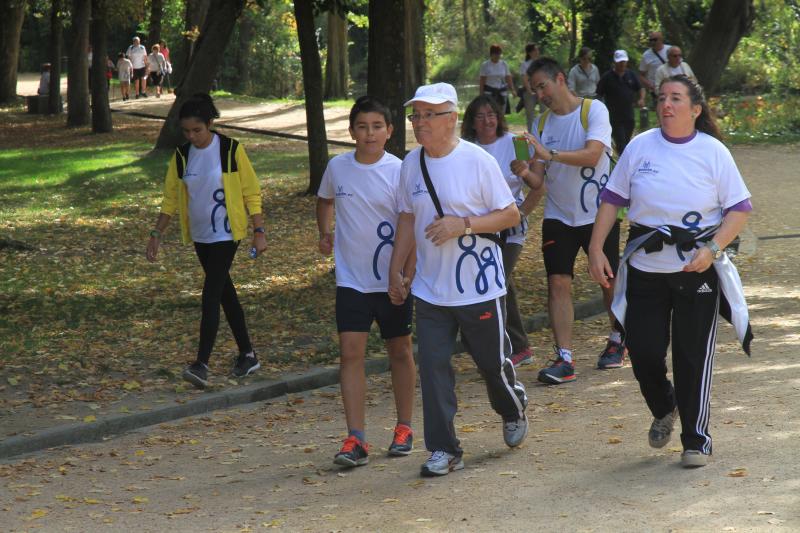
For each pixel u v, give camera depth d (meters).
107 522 6.38
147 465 7.84
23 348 11.62
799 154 27.86
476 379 10.18
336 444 8.16
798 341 10.40
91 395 9.82
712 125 6.64
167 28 61.62
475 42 59.56
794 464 6.38
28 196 23.80
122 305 14.03
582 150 9.43
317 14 21.92
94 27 35.72
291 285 15.20
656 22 44.03
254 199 10.05
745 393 8.47
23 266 16.94
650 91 28.12
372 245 7.50
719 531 5.32
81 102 38.53
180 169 10.04
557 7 50.53
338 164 7.60
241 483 7.19
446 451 6.99
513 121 35.44
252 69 64.56
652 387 6.86
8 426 8.82
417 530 5.79
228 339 11.99
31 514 6.61
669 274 6.61
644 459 6.91
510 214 6.84
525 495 6.30
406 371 7.67
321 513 6.29
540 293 13.95
